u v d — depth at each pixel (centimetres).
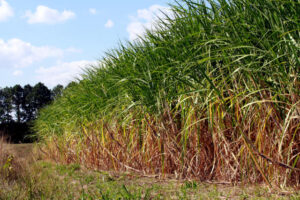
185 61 313
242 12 281
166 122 349
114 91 461
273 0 252
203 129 326
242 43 264
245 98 279
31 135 1010
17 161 486
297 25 242
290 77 251
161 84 355
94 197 293
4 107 5303
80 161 553
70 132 574
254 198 251
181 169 346
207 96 294
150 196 290
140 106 389
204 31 296
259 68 259
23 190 330
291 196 244
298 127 244
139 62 400
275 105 258
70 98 604
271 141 269
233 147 298
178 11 331
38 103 5288
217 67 290
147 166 387
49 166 582
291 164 259
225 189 287
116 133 441
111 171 443
